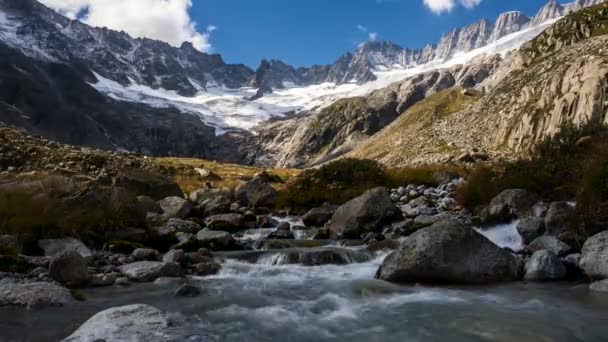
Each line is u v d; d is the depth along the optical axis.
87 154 59.81
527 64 144.38
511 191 24.17
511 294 14.62
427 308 13.56
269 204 39.50
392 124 184.50
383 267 17.36
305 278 17.72
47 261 18.25
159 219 28.78
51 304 13.78
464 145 104.81
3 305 13.64
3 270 16.98
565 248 17.47
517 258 17.16
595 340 10.66
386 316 12.96
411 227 25.25
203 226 30.33
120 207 24.67
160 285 16.72
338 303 14.33
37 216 21.56
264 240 24.70
